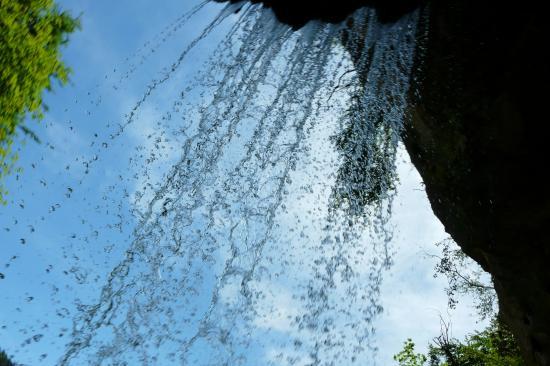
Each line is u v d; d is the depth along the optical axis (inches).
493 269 225.8
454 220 245.4
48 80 310.3
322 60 279.7
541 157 184.5
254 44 289.9
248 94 295.1
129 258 251.6
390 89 262.1
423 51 231.9
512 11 186.1
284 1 257.9
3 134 275.9
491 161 204.7
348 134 293.0
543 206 186.7
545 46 174.2
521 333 224.1
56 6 320.2
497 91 196.2
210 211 284.0
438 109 231.1
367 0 237.6
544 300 197.0
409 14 234.2
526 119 184.5
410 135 264.4
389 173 284.4
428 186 261.4
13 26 281.7
